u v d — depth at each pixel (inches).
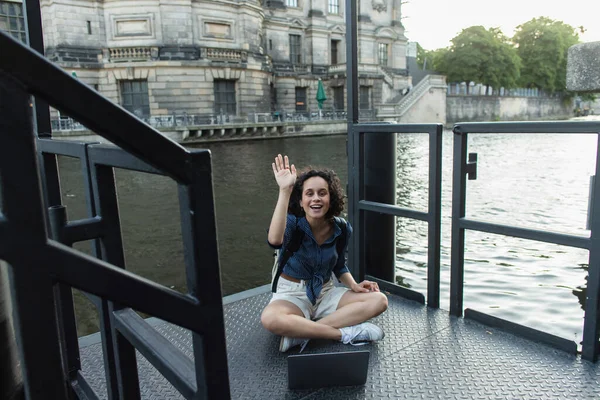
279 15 1836.9
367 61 2080.5
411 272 300.0
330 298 101.8
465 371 86.7
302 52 1931.6
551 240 90.0
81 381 70.0
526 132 90.5
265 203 625.6
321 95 1829.5
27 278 28.9
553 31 1542.8
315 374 81.8
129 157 45.5
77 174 807.7
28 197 28.4
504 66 2025.1
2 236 27.8
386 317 109.0
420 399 79.1
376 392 81.2
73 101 27.9
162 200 649.0
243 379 85.1
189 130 1402.6
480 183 603.5
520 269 275.1
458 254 105.7
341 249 102.4
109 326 55.9
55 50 1354.6
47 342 30.3
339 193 96.9
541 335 95.3
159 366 39.9
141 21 1398.9
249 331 102.1
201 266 34.2
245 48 1551.4
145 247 441.4
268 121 1632.6
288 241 97.1
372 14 2098.9
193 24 1455.5
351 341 96.2
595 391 80.2
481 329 102.1
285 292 98.5
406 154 1053.8
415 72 2603.3
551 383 82.5
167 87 1430.9
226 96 1556.3
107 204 55.5
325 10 1951.3
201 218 33.6
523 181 607.5
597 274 85.2
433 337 99.0
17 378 49.1
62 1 1331.2
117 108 29.3
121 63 1392.7
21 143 27.7
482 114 2022.6
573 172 665.0
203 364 35.7
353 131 121.5
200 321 34.7
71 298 69.7
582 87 119.2
